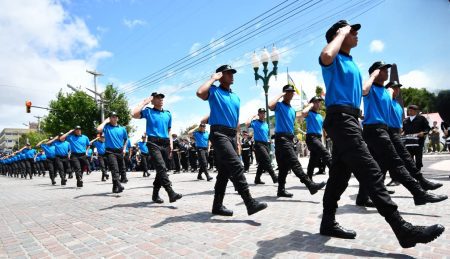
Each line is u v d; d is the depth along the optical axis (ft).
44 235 14.48
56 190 35.65
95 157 87.66
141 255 10.92
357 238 11.33
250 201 14.12
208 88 14.79
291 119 20.61
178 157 56.59
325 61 10.00
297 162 19.85
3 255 11.88
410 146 25.67
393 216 9.61
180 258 10.38
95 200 24.86
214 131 15.03
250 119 23.85
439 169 33.60
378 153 16.10
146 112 20.22
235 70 15.51
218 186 16.38
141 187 32.50
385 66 16.01
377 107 16.12
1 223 17.87
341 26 10.68
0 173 122.62
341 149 10.45
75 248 12.21
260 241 11.59
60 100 124.77
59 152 42.34
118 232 14.10
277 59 45.47
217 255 10.44
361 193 16.79
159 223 15.28
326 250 10.27
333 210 11.75
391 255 9.57
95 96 105.09
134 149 74.84
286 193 20.86
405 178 15.69
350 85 10.69
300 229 12.89
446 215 14.16
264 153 27.17
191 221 15.31
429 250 9.84
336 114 10.55
